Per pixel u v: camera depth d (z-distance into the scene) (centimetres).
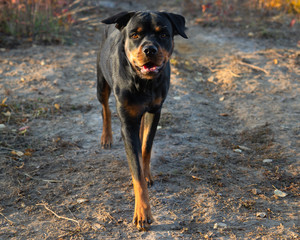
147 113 337
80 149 421
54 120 483
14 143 424
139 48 274
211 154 414
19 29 772
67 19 829
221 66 673
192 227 296
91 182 359
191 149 425
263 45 760
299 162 397
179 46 770
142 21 279
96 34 830
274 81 607
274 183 363
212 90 591
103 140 430
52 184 355
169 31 285
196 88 597
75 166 386
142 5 1059
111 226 297
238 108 532
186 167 387
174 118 496
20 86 564
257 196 341
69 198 335
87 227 296
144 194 295
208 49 752
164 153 416
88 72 631
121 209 319
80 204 325
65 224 300
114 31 373
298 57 698
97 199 333
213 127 482
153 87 305
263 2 929
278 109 521
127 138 310
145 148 341
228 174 376
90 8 988
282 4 937
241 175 377
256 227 294
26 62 654
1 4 767
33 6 813
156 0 1098
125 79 304
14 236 286
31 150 411
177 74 634
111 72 338
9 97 528
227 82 610
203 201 330
